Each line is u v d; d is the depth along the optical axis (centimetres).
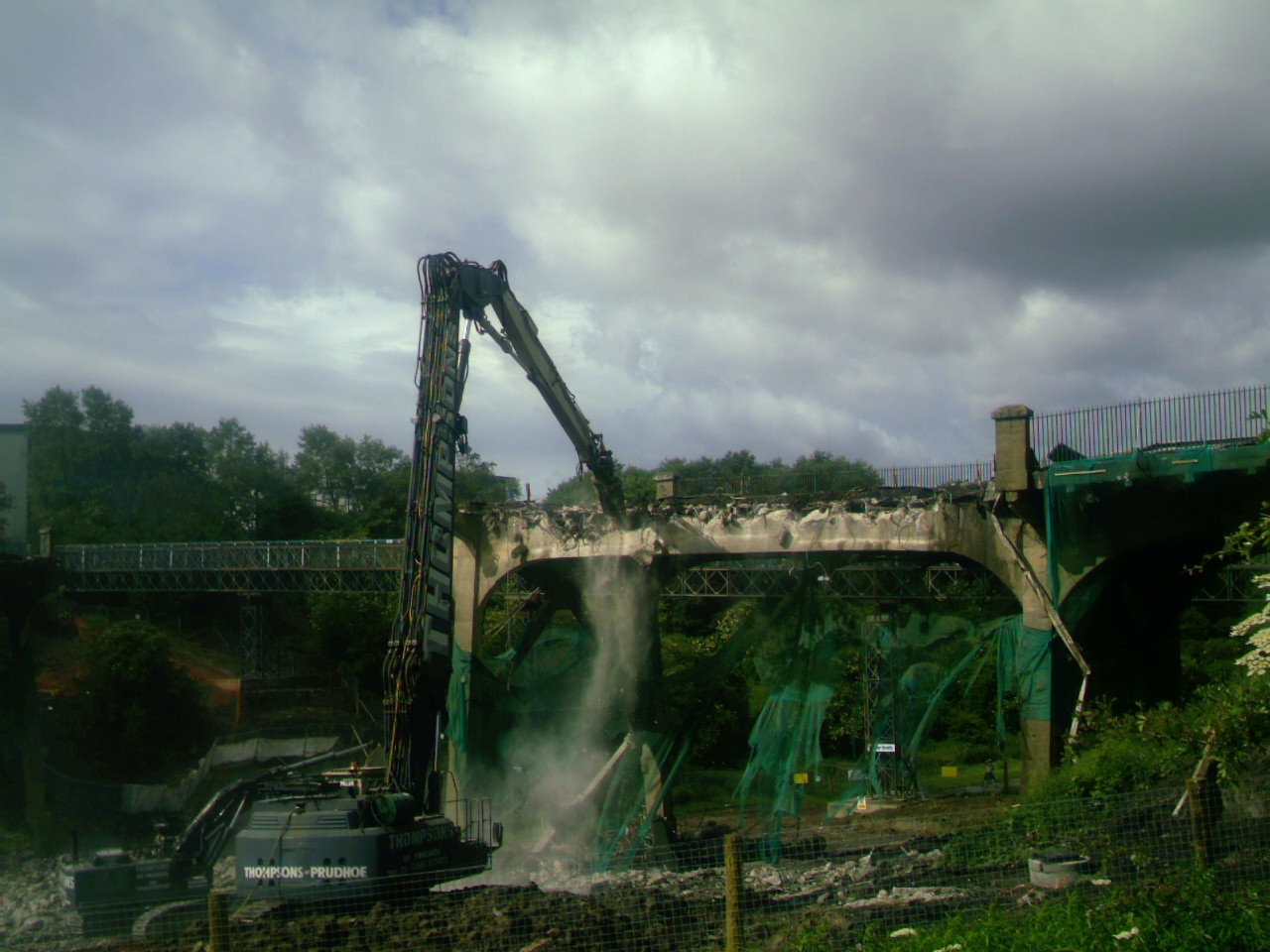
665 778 4028
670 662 6188
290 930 1598
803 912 1741
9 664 5709
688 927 1684
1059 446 3212
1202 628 6700
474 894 1891
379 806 2002
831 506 3716
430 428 2936
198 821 2470
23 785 5178
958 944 1314
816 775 4756
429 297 3050
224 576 6512
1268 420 2373
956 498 3425
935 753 5550
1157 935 1245
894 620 4259
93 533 8412
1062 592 3155
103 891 2538
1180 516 2984
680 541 3994
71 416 9950
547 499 4419
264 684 6938
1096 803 1966
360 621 7250
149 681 5691
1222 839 1633
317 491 12025
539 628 4572
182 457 10456
